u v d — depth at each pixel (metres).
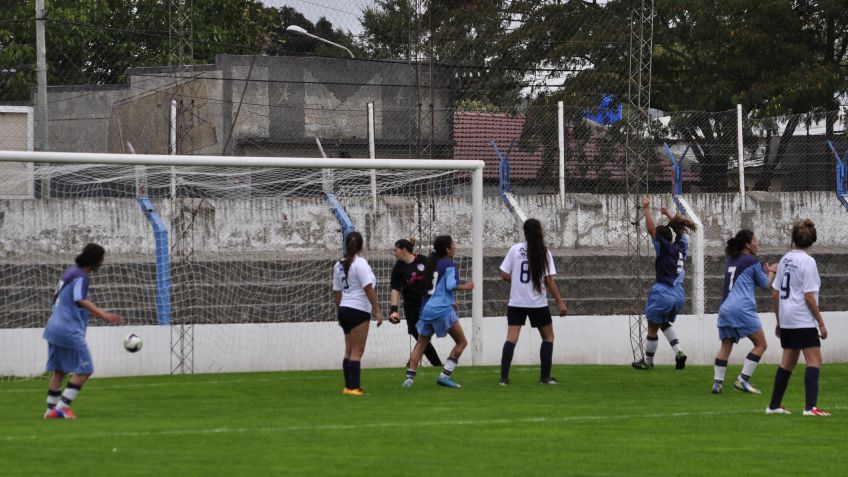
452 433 28.50
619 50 70.00
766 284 40.22
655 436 28.66
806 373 33.16
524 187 72.00
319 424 30.00
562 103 69.88
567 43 70.44
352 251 38.16
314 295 58.03
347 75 81.81
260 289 57.06
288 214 62.59
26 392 39.19
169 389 40.22
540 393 39.12
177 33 72.44
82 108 85.19
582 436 28.39
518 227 69.06
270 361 48.72
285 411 33.31
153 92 80.38
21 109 74.31
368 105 64.88
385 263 61.59
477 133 72.75
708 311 64.94
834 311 61.03
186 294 55.38
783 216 74.75
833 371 49.72
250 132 80.88
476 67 71.56
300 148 81.31
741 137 74.00
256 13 106.44
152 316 55.56
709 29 90.88
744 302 39.69
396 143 78.25
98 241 58.47
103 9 90.94
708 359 54.41
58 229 57.50
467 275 64.56
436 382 42.19
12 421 30.77
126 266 56.78
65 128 84.94
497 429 29.39
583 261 65.81
